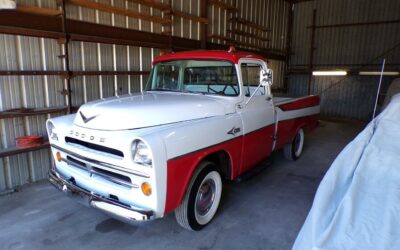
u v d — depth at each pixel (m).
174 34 6.05
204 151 2.45
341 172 2.12
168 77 3.51
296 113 4.48
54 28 3.93
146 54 5.45
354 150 2.35
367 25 9.66
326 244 1.44
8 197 3.45
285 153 4.89
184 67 3.38
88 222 2.86
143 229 2.73
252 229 2.78
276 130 3.88
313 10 10.66
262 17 9.52
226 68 3.12
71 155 2.45
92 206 2.25
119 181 2.12
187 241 2.56
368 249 1.39
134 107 2.36
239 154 3.01
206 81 3.25
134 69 5.27
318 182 4.05
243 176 3.25
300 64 11.31
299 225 2.88
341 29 10.18
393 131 2.47
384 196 1.79
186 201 2.45
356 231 1.51
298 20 11.10
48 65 4.04
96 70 4.66
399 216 1.60
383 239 1.44
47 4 3.91
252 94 3.26
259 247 2.50
